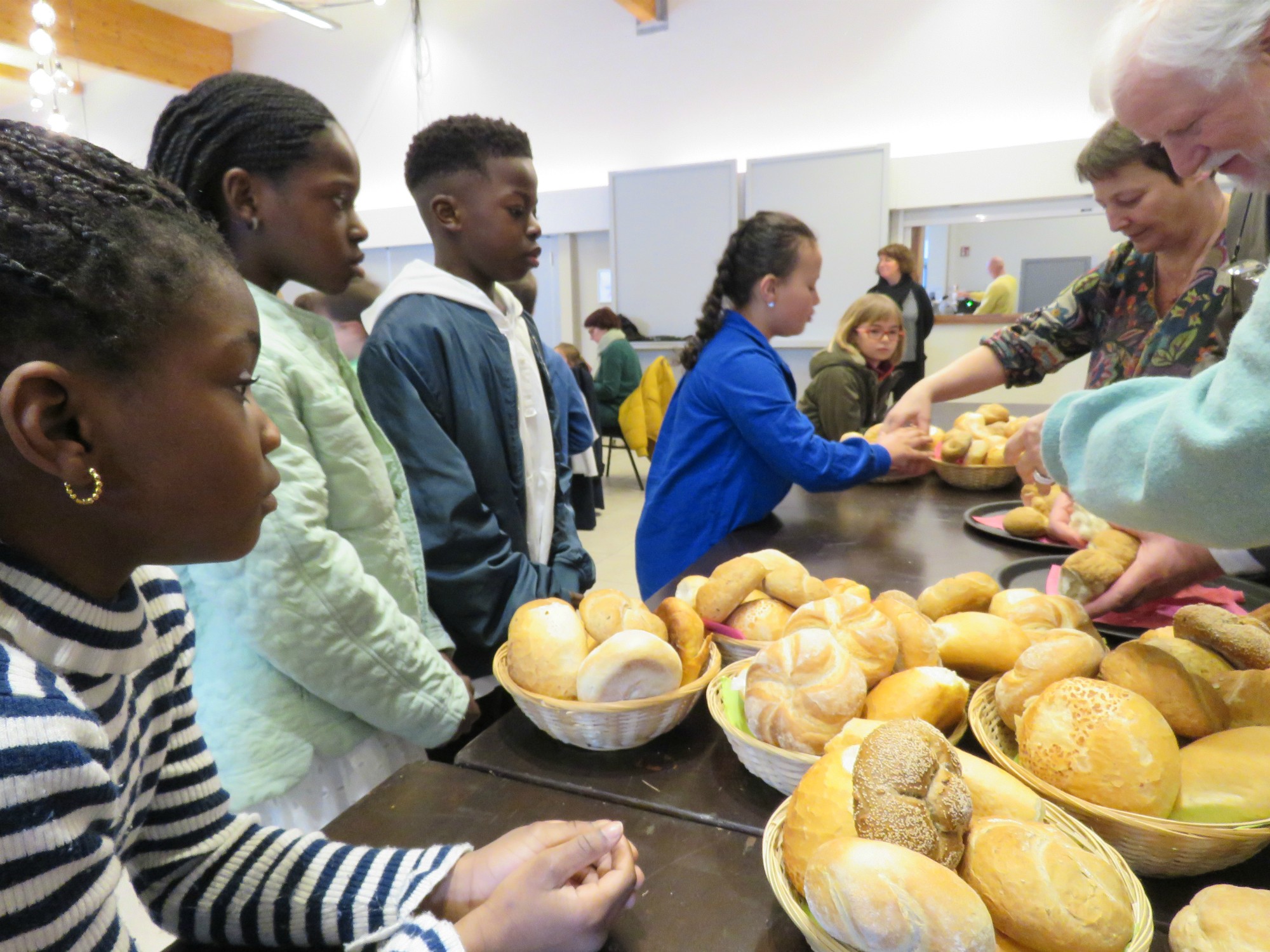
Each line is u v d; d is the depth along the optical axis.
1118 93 0.80
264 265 1.06
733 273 1.69
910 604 0.85
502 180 1.40
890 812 0.49
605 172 5.90
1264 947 0.44
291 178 1.00
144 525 0.46
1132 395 0.72
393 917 0.58
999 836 0.50
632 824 0.68
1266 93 0.70
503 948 0.53
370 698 0.98
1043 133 4.65
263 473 0.50
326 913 0.59
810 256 1.65
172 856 0.63
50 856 0.38
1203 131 0.76
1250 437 0.54
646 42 5.57
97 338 0.40
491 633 1.30
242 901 0.60
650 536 1.76
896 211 5.04
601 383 5.50
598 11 5.66
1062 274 4.75
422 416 1.27
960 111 4.83
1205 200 1.40
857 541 1.50
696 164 5.46
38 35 3.01
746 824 0.67
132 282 0.41
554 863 0.55
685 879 0.61
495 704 1.40
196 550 0.49
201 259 0.45
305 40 6.49
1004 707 0.72
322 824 1.02
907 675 0.70
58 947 0.39
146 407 0.43
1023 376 1.86
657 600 1.20
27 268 0.38
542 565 1.41
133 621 0.50
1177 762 0.59
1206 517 0.61
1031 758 0.63
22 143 0.41
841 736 0.61
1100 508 0.72
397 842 0.66
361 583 0.96
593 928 0.53
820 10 5.07
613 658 0.75
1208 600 1.06
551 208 6.02
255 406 0.54
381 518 1.08
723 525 1.65
